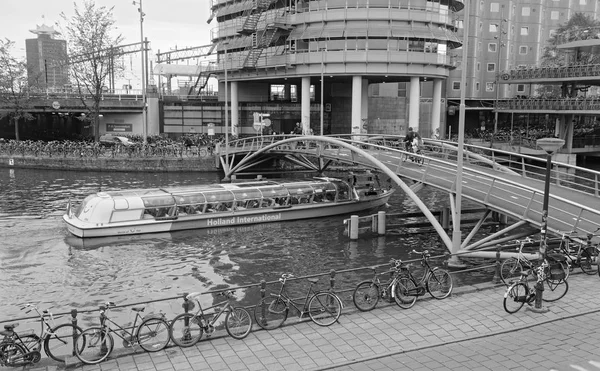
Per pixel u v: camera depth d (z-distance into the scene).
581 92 77.62
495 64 78.69
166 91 93.50
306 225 33.19
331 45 56.09
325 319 13.41
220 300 19.98
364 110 61.34
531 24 79.25
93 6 62.94
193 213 31.62
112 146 58.28
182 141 60.34
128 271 23.94
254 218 33.06
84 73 67.00
